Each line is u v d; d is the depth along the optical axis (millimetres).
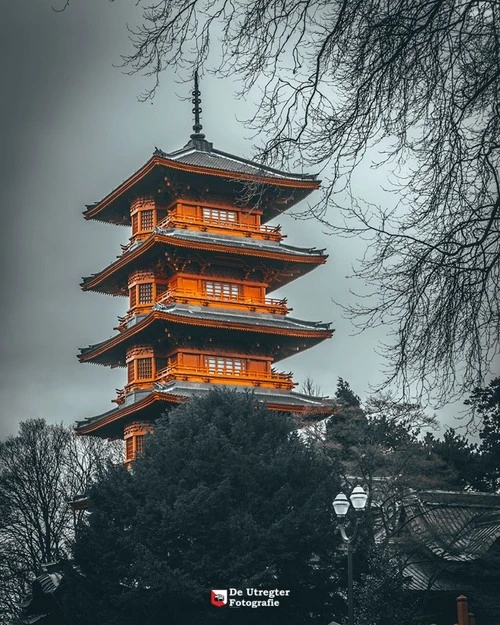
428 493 72625
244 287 100125
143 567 59531
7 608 102688
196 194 99812
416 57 13977
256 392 96375
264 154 14766
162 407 94000
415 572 70938
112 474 66875
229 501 61906
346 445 74375
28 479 108125
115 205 105688
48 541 104562
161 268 99312
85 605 62125
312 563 61688
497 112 13797
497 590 70562
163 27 14320
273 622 60031
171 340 96500
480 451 90500
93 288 106062
